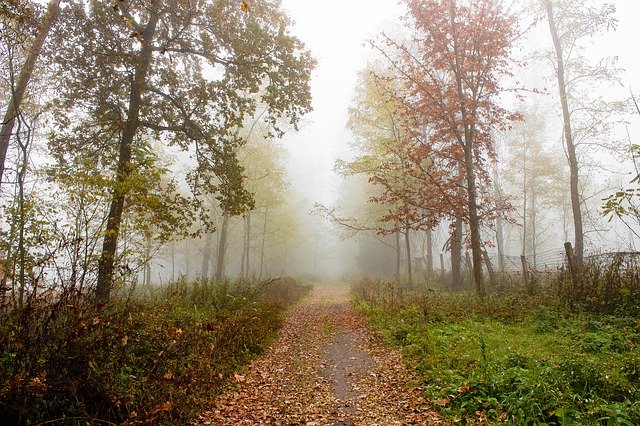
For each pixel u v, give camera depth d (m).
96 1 13.28
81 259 7.23
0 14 9.92
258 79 16.19
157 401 5.59
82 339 5.61
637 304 10.27
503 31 15.90
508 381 6.09
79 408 5.02
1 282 6.88
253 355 10.02
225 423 6.17
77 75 14.28
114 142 15.91
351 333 13.35
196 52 15.30
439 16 16.31
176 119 16.06
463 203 16.75
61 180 9.31
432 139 18.17
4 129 12.74
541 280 15.81
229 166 15.88
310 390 7.79
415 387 7.20
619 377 5.93
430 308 12.63
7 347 5.27
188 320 9.69
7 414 4.63
